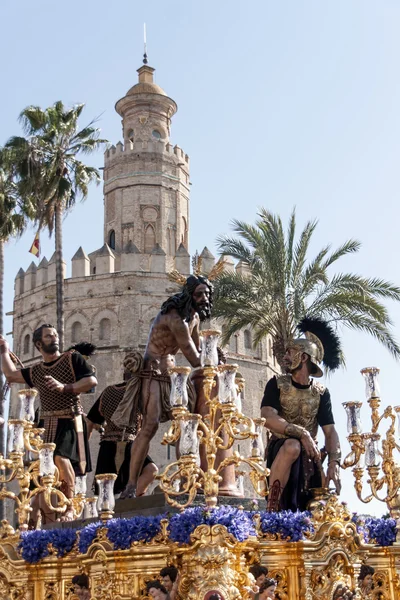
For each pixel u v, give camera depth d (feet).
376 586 34.01
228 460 31.17
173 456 169.37
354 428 35.70
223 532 28.96
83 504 40.52
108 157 236.02
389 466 36.27
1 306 137.59
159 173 230.89
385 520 34.83
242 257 110.32
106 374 199.82
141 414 37.45
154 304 204.95
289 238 109.50
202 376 37.52
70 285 208.23
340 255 107.96
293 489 34.78
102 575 31.12
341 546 31.68
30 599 33.09
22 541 33.47
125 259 207.62
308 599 30.86
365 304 101.40
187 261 209.67
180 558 29.60
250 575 29.73
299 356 36.78
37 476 36.86
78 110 141.08
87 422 42.55
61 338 140.36
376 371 36.83
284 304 106.11
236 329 108.88
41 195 136.98
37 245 168.14
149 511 33.58
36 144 137.59
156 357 37.47
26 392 36.24
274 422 35.47
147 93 238.48
